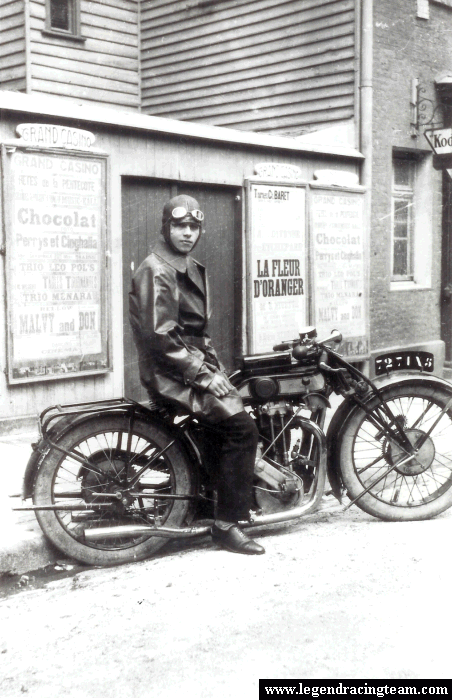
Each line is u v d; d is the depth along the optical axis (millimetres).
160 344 3896
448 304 10914
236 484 4039
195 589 3658
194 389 3982
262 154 8570
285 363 4344
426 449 4664
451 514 4910
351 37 9594
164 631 3219
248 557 4074
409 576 3762
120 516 4078
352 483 4578
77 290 6965
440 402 4672
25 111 6469
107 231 7156
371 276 9836
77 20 11461
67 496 4008
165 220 4020
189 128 7910
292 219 8812
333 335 4484
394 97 9875
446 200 10766
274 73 10555
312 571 3850
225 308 8430
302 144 8961
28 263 6586
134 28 12266
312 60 10062
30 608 3543
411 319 10469
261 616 3328
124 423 4035
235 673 2852
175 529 4062
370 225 9734
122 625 3295
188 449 4145
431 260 10711
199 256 8125
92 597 3635
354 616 3309
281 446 4328
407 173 10609
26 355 6641
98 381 7266
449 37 10633
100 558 4027
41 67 11102
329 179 9219
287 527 4652
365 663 2898
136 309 3992
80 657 3025
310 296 9062
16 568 4016
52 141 6672
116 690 2766
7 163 6379
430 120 10086
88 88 11719
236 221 8445
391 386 4566
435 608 3377
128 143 7336
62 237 6809
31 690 2787
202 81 11547
